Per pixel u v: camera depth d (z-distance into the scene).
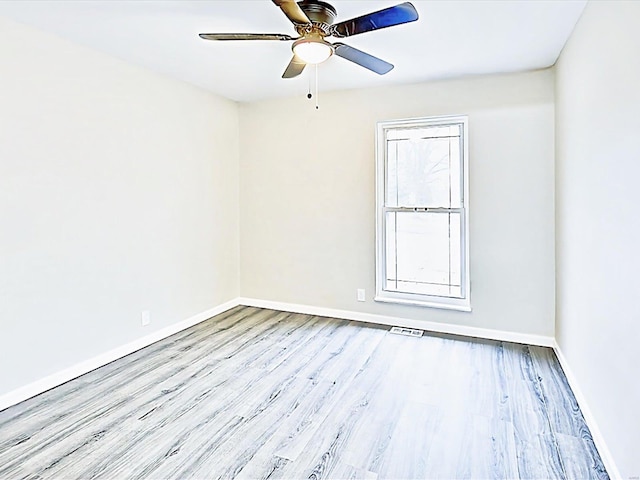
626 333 1.69
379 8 2.22
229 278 4.46
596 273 2.11
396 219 3.88
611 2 1.86
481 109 3.45
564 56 2.81
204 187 4.03
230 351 3.29
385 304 3.94
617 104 1.79
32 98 2.52
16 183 2.45
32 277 2.55
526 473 1.85
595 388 2.12
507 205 3.41
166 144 3.55
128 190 3.21
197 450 2.03
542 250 3.33
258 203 4.46
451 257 3.68
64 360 2.76
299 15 1.95
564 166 2.89
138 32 2.59
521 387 2.65
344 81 3.63
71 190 2.77
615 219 1.83
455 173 3.62
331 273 4.16
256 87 3.87
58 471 1.87
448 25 2.47
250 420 2.30
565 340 2.89
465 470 1.88
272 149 4.34
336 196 4.08
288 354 3.22
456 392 2.60
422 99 3.65
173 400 2.52
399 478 1.83
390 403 2.47
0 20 2.34
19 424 2.25
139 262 3.33
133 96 3.21
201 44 2.79
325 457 1.98
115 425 2.24
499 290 3.49
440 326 3.72
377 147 3.87
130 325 3.26
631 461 1.62
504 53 2.94
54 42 2.63
